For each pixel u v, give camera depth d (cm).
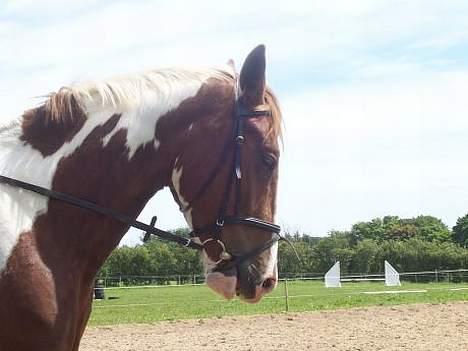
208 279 327
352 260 5466
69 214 313
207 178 322
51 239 307
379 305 2003
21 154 315
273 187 328
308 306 2072
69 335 305
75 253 313
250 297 322
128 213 326
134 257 4575
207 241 325
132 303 2484
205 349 1164
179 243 334
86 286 320
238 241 321
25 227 303
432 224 9150
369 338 1277
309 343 1223
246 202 322
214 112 327
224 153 322
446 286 3569
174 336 1337
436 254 5288
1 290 292
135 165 325
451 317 1606
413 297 2397
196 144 325
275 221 330
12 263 294
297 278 4556
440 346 1162
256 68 324
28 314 291
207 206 322
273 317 1662
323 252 5462
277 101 335
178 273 4603
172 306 2270
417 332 1353
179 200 332
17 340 292
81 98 325
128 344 1225
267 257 324
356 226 9294
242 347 1184
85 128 322
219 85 333
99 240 319
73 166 318
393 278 3609
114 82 331
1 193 304
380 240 8462
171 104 328
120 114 325
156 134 327
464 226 7588
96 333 1390
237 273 322
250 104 326
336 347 1171
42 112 323
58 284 301
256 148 322
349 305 2058
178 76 335
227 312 1930
